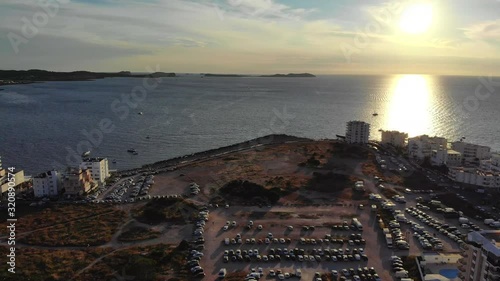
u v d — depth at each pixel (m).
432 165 189.12
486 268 73.38
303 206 136.38
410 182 164.00
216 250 105.06
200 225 119.56
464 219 124.31
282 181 160.00
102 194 149.12
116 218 124.88
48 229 116.38
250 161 194.88
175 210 130.12
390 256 103.44
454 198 145.88
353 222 122.38
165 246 106.31
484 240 76.44
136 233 114.56
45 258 98.00
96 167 161.00
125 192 150.75
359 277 92.81
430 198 146.12
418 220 126.44
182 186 157.75
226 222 122.94
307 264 98.88
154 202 135.88
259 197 141.25
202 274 91.75
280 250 104.75
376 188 154.75
